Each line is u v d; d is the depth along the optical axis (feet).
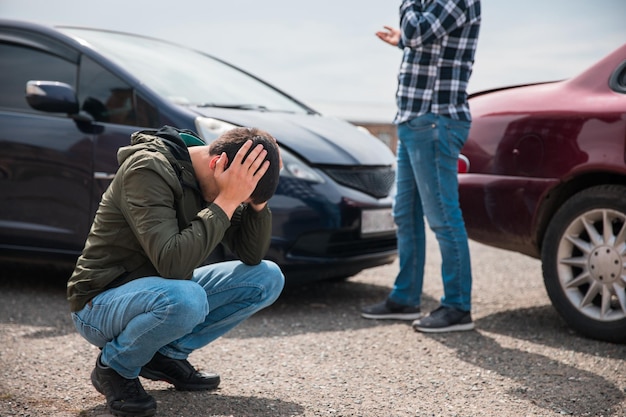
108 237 7.35
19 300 13.51
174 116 12.82
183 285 7.22
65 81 13.76
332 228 12.78
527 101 11.80
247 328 11.88
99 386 7.82
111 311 7.36
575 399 8.58
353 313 13.12
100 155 13.02
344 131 14.83
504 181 11.73
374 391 8.85
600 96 11.09
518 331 11.78
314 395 8.65
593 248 10.98
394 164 14.69
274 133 13.24
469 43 11.46
